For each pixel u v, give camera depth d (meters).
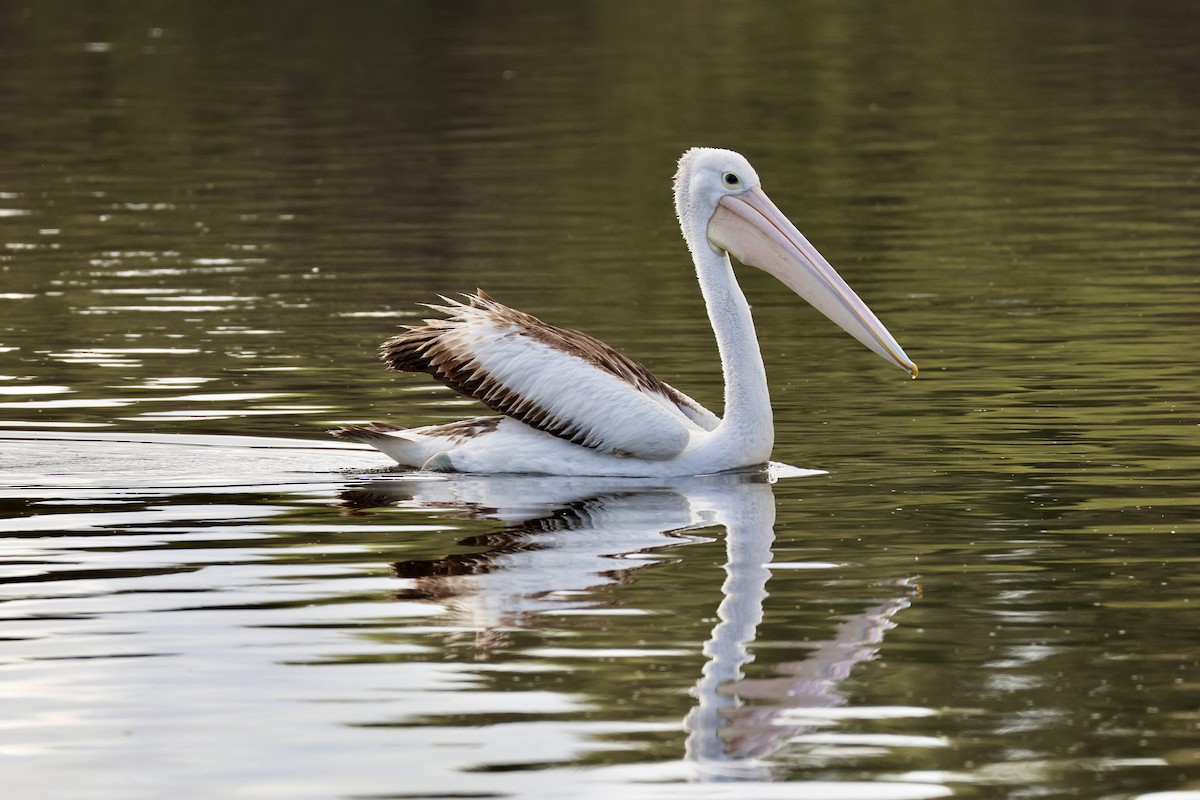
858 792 7.42
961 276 22.69
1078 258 23.59
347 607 9.95
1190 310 19.72
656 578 10.48
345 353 18.11
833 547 11.17
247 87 44.47
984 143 35.25
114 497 12.59
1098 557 10.84
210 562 10.89
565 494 12.77
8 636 9.46
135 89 44.38
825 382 16.72
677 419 13.32
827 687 8.62
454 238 25.92
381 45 53.28
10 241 26.14
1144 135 35.44
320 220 27.58
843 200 29.56
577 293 21.77
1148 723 8.12
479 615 9.78
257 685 8.70
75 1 63.66
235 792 7.47
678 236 25.98
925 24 57.22
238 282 22.56
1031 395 15.81
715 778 7.56
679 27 57.53
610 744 7.94
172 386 16.52
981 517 11.87
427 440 13.70
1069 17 57.59
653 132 37.09
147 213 28.48
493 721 8.21
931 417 15.10
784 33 55.81
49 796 7.46
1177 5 58.94
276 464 13.73
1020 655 9.08
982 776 7.57
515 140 36.06
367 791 7.46
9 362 17.70
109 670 8.93
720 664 8.95
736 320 13.73
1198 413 14.89
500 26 58.03
